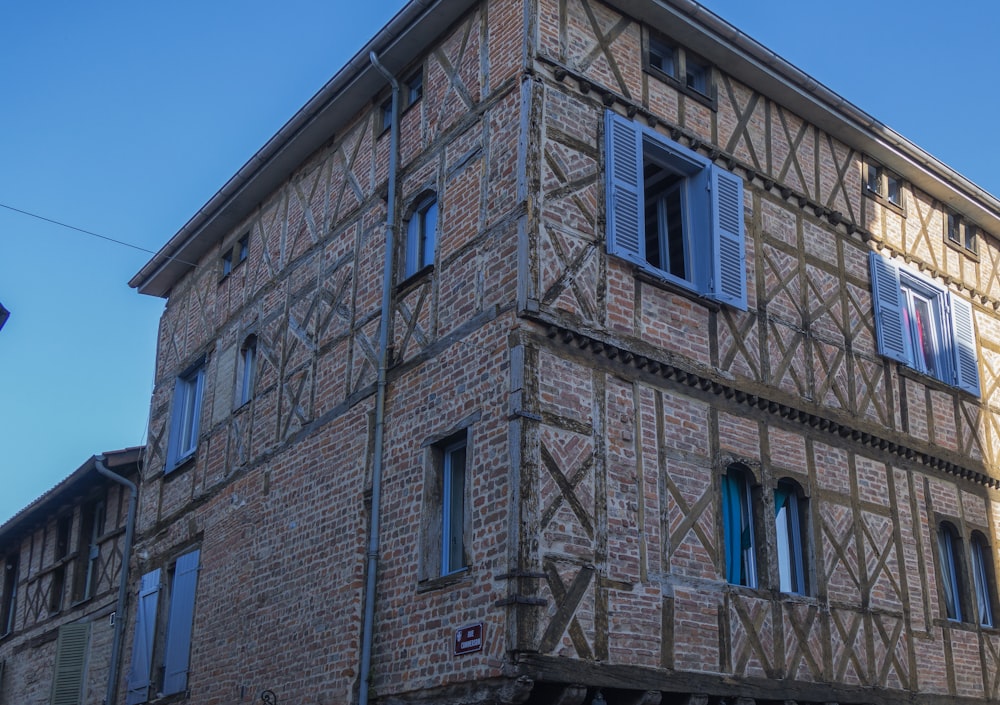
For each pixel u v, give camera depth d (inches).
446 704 356.5
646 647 363.9
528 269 378.0
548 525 353.1
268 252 577.9
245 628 488.1
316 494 467.2
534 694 345.7
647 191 466.3
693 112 458.9
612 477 376.5
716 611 390.0
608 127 418.6
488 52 434.6
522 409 360.2
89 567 695.7
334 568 438.3
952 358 545.6
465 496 376.8
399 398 429.7
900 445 494.0
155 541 605.9
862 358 496.4
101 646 635.5
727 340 434.9
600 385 385.1
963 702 473.4
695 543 393.1
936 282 556.4
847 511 459.5
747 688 388.8
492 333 384.2
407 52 482.6
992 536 530.6
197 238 642.8
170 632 554.6
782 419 447.2
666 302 416.8
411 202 461.4
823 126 518.6
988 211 590.9
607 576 362.0
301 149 560.1
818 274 490.3
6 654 775.7
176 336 665.0
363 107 522.6
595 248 400.2
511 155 402.9
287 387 518.3
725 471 415.2
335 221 519.5
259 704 458.6
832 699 417.1
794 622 417.1
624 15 446.6
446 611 368.5
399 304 447.8
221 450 563.8
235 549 518.3
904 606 466.0
